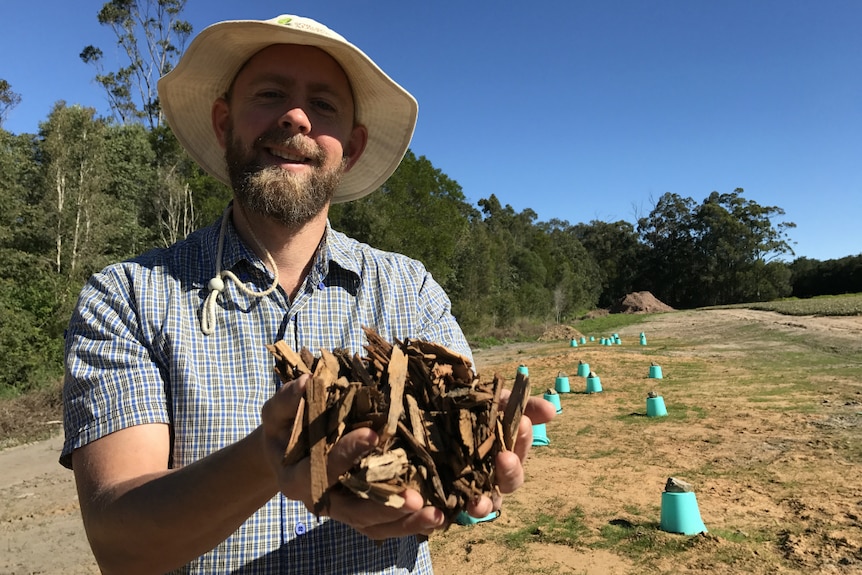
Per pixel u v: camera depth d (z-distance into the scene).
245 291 1.63
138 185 30.02
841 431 7.91
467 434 1.08
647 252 82.06
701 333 26.92
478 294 38.78
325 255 1.78
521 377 1.13
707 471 6.59
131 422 1.41
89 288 1.62
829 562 4.26
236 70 1.84
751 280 71.25
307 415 1.00
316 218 1.78
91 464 1.38
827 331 21.11
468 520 5.38
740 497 5.71
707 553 4.52
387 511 0.97
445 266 30.83
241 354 1.59
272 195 1.63
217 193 29.45
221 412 1.51
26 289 19.08
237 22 1.63
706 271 74.44
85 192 24.25
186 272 1.66
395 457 1.02
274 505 1.51
